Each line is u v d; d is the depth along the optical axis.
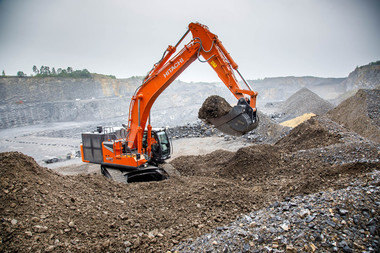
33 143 29.80
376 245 3.86
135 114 10.20
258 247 4.28
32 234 4.80
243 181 9.52
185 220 6.11
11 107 49.88
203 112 8.44
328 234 4.16
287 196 6.98
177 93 72.31
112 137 10.85
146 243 5.14
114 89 75.56
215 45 8.90
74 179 7.70
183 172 11.40
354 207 4.62
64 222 5.35
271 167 9.96
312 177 7.59
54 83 63.56
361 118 16.16
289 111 30.44
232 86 8.73
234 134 8.30
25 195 5.71
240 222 5.46
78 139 32.34
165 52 9.68
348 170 7.96
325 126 12.38
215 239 4.84
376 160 8.21
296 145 12.17
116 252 4.84
